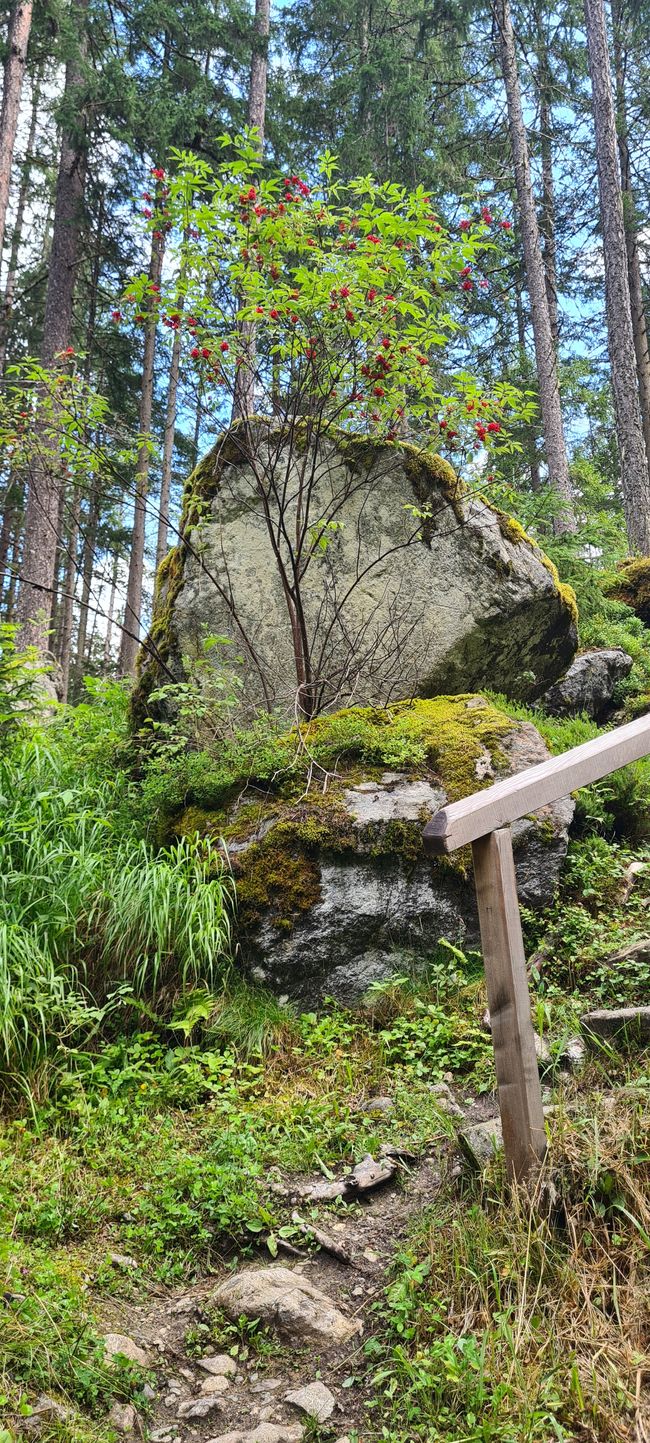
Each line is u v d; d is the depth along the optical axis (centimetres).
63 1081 360
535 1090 258
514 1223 249
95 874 428
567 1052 331
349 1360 246
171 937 423
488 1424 203
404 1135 345
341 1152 343
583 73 1733
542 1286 235
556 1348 219
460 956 445
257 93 1510
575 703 770
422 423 680
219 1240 306
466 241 542
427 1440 212
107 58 1480
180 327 566
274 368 584
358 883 452
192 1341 260
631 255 1888
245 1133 349
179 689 602
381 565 657
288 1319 259
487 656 674
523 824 484
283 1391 239
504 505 963
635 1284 231
